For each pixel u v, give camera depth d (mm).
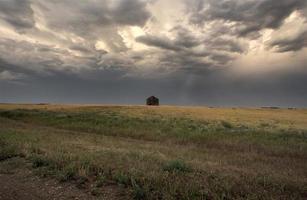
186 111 57562
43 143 14930
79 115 43781
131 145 17703
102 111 51781
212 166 10797
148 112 51250
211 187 7551
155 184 7672
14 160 10766
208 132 28250
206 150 17438
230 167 10859
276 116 52812
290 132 28906
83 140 18469
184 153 14906
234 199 6934
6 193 7137
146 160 11195
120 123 34812
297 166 12617
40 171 9109
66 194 7211
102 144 17031
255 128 31828
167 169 9492
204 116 46625
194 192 7141
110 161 10336
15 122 35500
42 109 56469
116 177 8219
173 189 7227
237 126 33625
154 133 27812
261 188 7832
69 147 13867
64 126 33031
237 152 17344
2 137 16203
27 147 12898
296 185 8352
